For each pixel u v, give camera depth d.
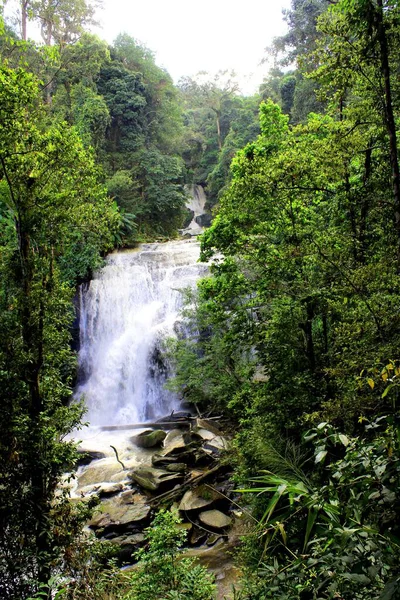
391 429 2.71
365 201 8.12
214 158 49.50
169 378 18.77
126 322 21.67
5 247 7.82
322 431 2.96
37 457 6.78
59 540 6.66
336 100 8.70
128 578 6.59
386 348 5.77
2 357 6.86
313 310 8.66
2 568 6.18
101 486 12.48
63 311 8.54
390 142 6.06
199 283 12.19
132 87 33.44
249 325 10.55
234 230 10.05
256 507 7.98
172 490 11.75
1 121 6.77
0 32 8.32
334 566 2.33
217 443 13.52
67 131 7.41
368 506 2.47
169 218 34.59
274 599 2.57
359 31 5.91
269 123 12.12
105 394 20.23
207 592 5.53
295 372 8.82
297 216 9.41
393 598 1.99
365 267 6.83
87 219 8.02
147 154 32.66
